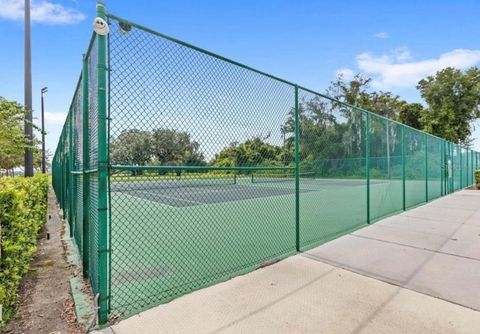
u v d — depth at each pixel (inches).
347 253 161.2
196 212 289.1
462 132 1136.8
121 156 95.3
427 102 1200.8
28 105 350.0
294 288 115.6
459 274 131.4
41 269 141.2
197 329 86.4
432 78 1197.1
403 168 308.7
